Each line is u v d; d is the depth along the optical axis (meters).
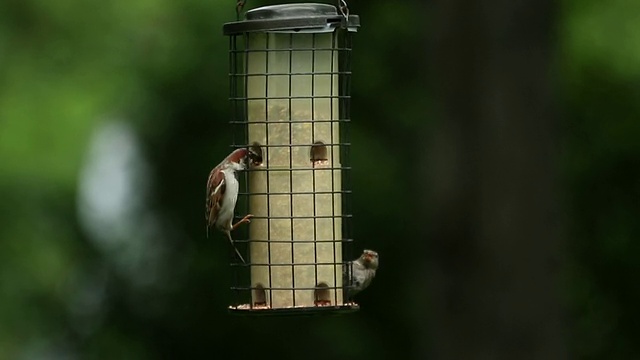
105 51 18.61
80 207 19.17
